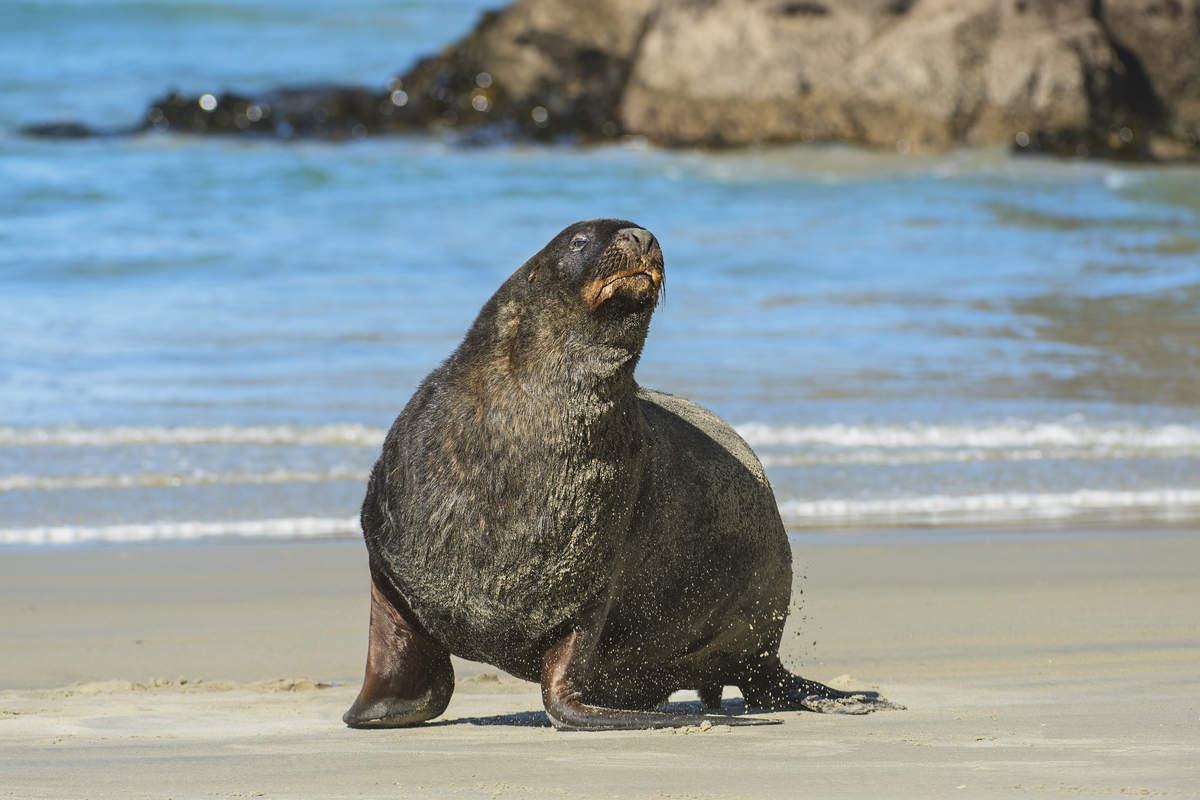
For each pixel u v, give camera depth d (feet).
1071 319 256.73
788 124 463.83
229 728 77.41
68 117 502.38
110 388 205.26
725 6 474.90
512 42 504.84
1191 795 53.72
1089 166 440.45
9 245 312.09
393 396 203.82
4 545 140.46
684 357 225.76
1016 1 470.39
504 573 72.64
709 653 87.10
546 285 72.28
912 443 182.70
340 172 409.08
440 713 78.33
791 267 301.84
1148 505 160.97
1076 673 93.86
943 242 327.88
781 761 62.18
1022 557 137.80
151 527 147.33
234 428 184.85
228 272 294.05
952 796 54.13
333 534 146.92
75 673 99.30
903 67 458.50
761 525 87.04
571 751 66.18
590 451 72.38
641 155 453.17
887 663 99.76
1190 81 478.59
